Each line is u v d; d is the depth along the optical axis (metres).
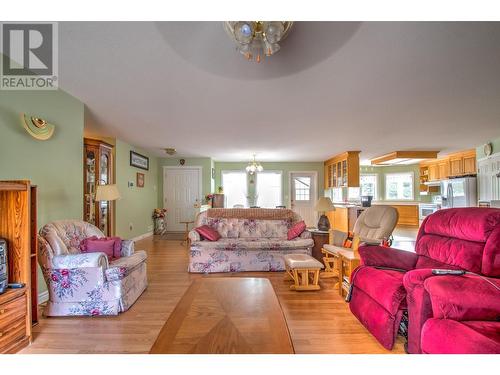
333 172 8.07
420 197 9.13
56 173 2.77
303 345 1.89
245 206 8.77
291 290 3.04
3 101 2.18
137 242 6.07
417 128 4.43
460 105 3.30
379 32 1.81
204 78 2.55
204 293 1.86
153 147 6.28
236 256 3.81
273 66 2.31
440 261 1.94
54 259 2.36
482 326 1.29
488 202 5.58
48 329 2.12
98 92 2.89
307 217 8.77
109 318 2.33
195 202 7.90
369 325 1.99
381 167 9.72
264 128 4.43
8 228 1.92
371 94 2.94
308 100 3.14
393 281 1.90
